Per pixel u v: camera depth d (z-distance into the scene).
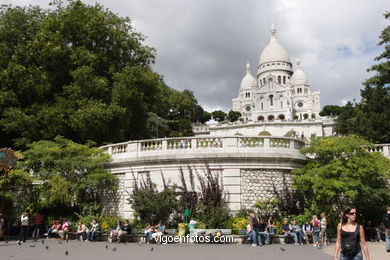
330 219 18.42
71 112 26.38
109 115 26.31
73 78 28.73
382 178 19.53
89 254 12.12
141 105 30.77
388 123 35.28
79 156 19.62
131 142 20.27
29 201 20.28
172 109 65.19
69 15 28.62
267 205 17.70
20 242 15.66
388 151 22.78
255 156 18.25
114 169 20.80
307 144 20.66
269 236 15.67
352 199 19.97
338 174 18.27
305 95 137.50
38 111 26.27
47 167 19.89
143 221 17.22
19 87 25.62
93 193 21.19
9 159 19.08
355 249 6.21
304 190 18.78
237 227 16.19
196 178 18.36
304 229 16.16
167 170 18.88
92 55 27.84
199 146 18.92
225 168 18.34
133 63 32.31
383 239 18.53
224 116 120.19
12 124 24.69
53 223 19.08
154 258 11.08
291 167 19.03
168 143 19.48
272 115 121.19
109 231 16.94
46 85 26.61
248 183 18.28
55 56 27.02
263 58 146.12
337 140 18.89
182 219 17.19
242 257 11.38
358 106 43.97
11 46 27.98
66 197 19.34
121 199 20.06
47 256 11.69
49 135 25.52
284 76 142.12
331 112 117.38
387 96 37.56
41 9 31.50
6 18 28.00
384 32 25.33
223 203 17.78
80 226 17.28
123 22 32.50
